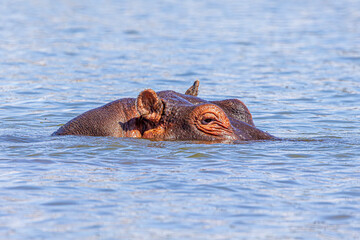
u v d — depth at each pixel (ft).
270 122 132.77
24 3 621.31
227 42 320.09
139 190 73.26
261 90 183.62
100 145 92.73
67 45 299.58
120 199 69.87
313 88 188.34
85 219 63.46
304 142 99.35
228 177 79.15
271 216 65.36
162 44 309.63
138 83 193.77
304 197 71.67
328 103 161.79
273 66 240.12
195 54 273.13
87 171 81.00
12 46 289.33
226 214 65.72
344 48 298.56
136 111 98.73
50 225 61.57
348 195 72.38
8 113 138.72
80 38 332.39
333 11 540.52
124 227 61.31
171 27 394.32
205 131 95.25
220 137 95.45
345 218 65.10
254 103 160.15
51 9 550.77
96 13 509.35
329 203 69.62
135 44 308.60
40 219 63.31
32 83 189.67
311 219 64.75
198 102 99.91
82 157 87.81
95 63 241.76
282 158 88.79
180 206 67.92
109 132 97.35
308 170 82.94
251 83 197.98
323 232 61.11
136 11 530.68
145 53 274.98
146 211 66.08
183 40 326.65
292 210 67.31
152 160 86.74
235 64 244.42
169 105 97.04
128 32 365.40
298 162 86.89
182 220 63.62
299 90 184.44
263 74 219.41
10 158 86.99
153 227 61.46
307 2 650.84
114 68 228.63
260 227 62.13
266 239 59.06
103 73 215.72
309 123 131.44
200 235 59.62
